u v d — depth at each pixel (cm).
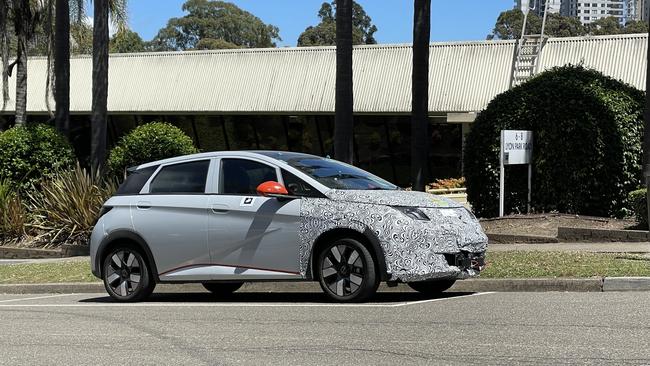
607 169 1697
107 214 1156
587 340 768
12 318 1035
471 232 1016
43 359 771
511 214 1786
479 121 1841
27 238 2059
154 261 1115
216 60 3575
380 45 3303
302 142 3519
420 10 2058
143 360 751
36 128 2225
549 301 996
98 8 2212
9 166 2164
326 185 1035
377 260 983
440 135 3288
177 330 892
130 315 1015
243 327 894
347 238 995
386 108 3209
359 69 3306
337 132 1898
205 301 1151
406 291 1157
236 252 1059
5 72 2917
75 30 3472
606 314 893
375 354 739
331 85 3316
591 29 6844
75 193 2008
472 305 984
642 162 1670
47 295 1338
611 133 1695
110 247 1154
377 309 970
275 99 3400
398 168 3378
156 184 1136
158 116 3778
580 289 1083
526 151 1742
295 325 891
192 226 1085
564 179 1725
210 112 3519
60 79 2394
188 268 1094
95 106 2216
